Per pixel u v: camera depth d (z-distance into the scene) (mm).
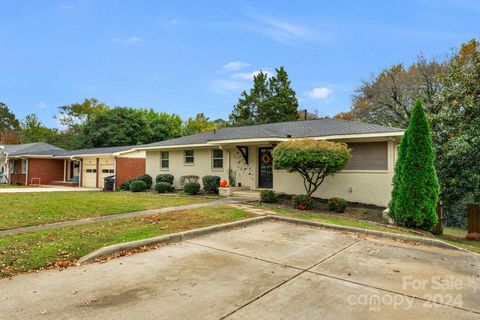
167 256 5414
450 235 9836
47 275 4414
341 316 3271
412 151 8789
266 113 39656
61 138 42625
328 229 8023
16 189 19656
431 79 21578
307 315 3279
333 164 10289
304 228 8102
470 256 5832
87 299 3621
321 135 12516
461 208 14242
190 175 17188
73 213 9141
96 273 4523
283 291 3920
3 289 3895
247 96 41438
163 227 7355
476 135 11430
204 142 15570
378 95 24828
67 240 6000
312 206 10852
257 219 8797
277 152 11094
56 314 3238
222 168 16000
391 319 3227
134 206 10656
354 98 27328
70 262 4961
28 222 7738
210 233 7320
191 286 4051
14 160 28734
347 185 12305
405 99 23484
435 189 8688
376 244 6578
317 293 3873
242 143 14102
